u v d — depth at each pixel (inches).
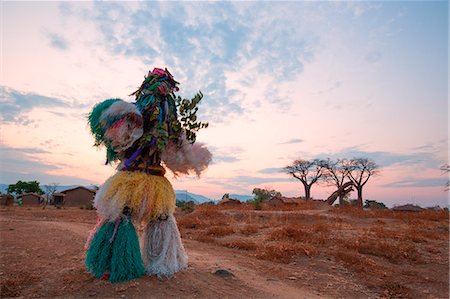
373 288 208.5
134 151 148.6
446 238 409.1
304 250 283.7
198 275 162.2
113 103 139.7
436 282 226.8
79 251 199.2
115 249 139.1
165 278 145.3
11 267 160.9
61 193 2434.8
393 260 283.4
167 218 153.7
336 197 2358.5
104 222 144.3
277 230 409.1
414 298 195.6
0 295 126.8
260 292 158.9
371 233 417.4
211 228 490.0
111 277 137.0
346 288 201.0
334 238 362.9
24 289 133.6
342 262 257.9
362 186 2522.1
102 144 148.1
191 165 163.2
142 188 141.6
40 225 331.0
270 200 1947.6
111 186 141.3
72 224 399.5
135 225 149.1
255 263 241.4
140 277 142.1
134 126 139.9
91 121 145.5
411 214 872.3
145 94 151.9
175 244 154.6
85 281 139.0
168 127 155.8
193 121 164.4
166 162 159.9
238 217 758.5
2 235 241.8
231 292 149.0
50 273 152.4
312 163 2696.9
